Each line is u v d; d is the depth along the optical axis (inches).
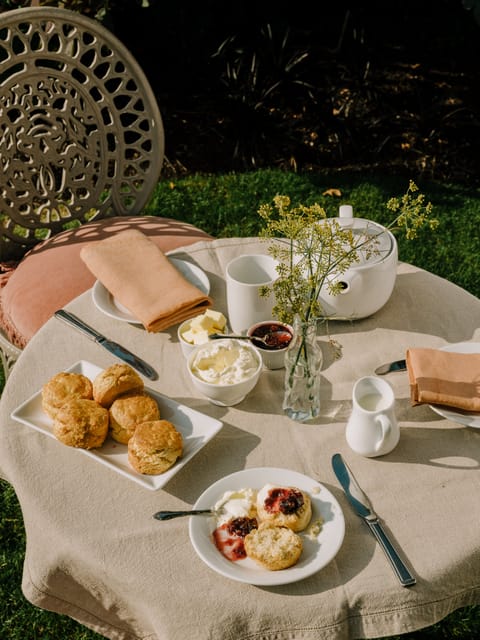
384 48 224.8
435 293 79.4
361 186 186.5
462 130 206.4
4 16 96.6
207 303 76.0
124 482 56.7
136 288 76.4
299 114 205.3
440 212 177.8
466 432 61.0
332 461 58.1
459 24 219.6
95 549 51.3
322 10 221.5
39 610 89.6
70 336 73.7
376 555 50.6
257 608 47.3
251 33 205.5
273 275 74.1
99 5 165.2
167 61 200.2
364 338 73.0
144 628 53.4
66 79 105.2
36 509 54.5
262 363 66.6
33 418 62.1
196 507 52.9
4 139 103.7
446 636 85.7
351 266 70.1
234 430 61.9
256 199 181.0
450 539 51.4
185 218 173.9
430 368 63.6
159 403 63.4
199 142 200.1
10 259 112.0
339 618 47.2
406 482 56.3
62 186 112.3
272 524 51.0
